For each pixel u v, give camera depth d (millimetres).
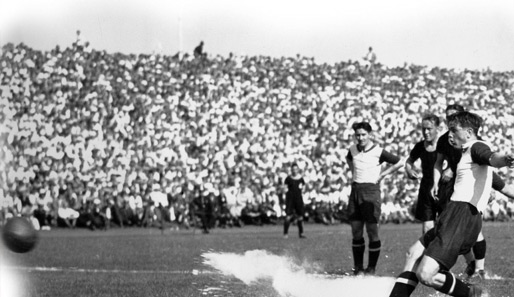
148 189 38562
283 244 24062
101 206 35719
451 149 12641
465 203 9273
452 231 9164
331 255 19875
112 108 44781
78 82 45656
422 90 52469
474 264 14062
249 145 45312
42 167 39031
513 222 41062
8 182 36750
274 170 44344
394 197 42719
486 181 9320
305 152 46250
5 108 42406
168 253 20188
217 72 49656
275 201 40781
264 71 50688
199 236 29141
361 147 15547
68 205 36219
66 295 12188
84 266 16969
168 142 43688
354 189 15508
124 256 19406
